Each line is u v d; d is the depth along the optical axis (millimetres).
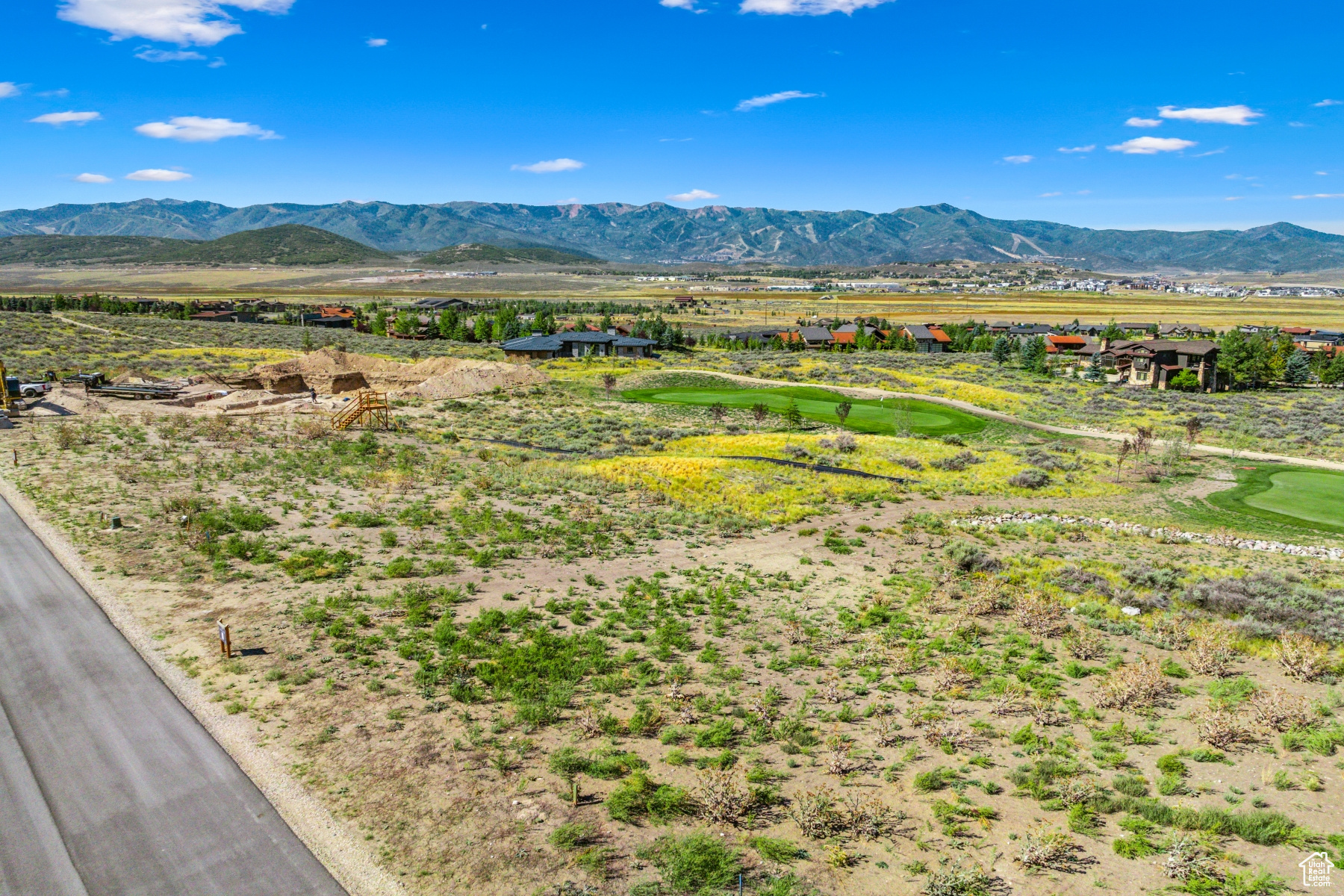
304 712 21266
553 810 17781
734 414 86875
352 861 16062
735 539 41969
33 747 19484
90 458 49219
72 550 32625
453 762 19359
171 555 32656
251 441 57906
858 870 16188
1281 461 71125
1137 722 22219
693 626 28734
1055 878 15914
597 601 30719
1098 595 33812
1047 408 95812
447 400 87750
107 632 25469
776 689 23703
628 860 16328
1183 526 50125
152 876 15586
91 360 103125
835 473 58625
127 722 20531
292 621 26812
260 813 17344
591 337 135375
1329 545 46000
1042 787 18719
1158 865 16266
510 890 15336
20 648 24312
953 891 15492
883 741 20953
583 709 22297
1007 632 29234
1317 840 16906
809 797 18297
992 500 55156
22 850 16188
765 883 15758
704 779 19031
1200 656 25922
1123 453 67562
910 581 35281
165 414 68375
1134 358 124625
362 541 36406
